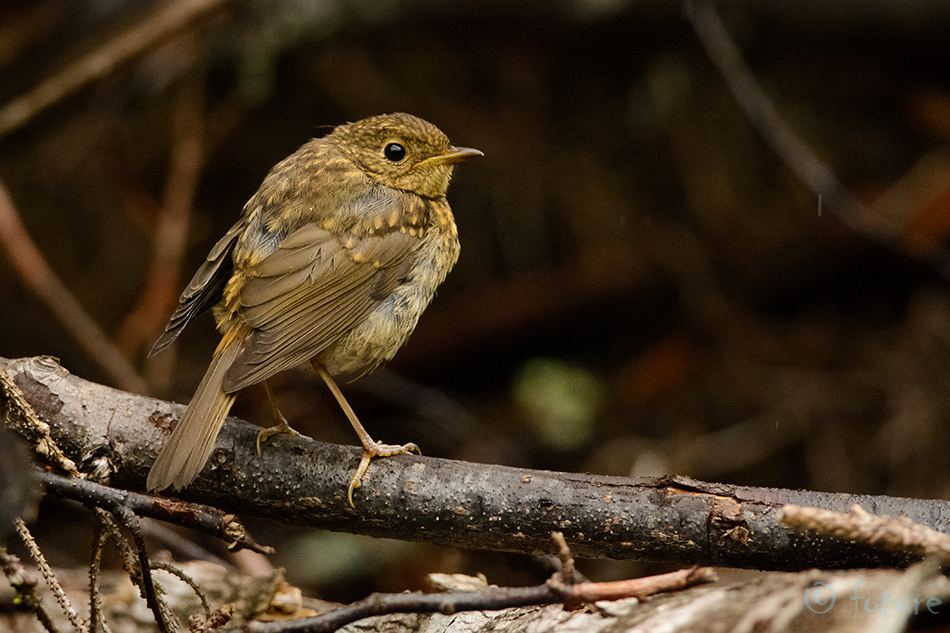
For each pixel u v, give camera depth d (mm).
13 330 12594
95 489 4699
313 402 12773
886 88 13102
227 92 12719
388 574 10703
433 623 5508
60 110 11352
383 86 13930
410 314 6676
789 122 13594
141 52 10867
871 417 12570
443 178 7363
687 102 13711
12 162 13211
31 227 13305
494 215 14180
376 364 6676
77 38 12047
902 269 12984
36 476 4695
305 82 13734
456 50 13891
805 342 13289
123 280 13406
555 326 13750
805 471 12398
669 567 10500
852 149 13648
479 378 14016
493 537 5199
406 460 5352
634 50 13086
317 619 4277
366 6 12250
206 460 4996
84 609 6035
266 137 13992
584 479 5164
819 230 13125
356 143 7121
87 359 12258
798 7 12078
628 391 13383
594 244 13938
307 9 12203
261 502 5348
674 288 13648
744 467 12492
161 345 5680
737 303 13523
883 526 4172
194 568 6344
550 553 5215
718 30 10969
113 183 13367
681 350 13484
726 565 5035
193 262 13648
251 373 5430
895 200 12945
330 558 10734
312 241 6223
